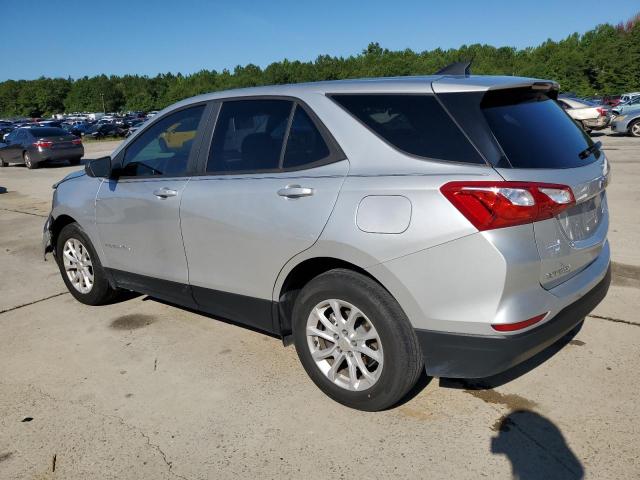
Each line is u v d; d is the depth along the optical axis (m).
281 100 3.25
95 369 3.66
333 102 3.02
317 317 3.06
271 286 3.19
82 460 2.73
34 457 2.77
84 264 4.71
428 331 2.63
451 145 2.59
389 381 2.79
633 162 12.21
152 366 3.67
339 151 2.91
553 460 2.56
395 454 2.66
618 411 2.90
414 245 2.55
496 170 2.46
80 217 4.47
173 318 4.49
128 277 4.23
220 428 2.94
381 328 2.75
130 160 4.08
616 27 88.56
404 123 2.75
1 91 162.12
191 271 3.65
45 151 19.08
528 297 2.50
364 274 2.82
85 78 162.12
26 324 4.50
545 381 3.22
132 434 2.92
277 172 3.14
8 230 8.54
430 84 2.76
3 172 18.48
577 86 75.50
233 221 3.25
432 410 3.00
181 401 3.22
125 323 4.43
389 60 107.38
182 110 3.80
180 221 3.60
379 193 2.67
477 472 2.51
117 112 156.25
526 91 2.91
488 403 3.04
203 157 3.57
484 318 2.47
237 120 3.45
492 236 2.41
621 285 4.69
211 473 2.60
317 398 3.18
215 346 3.93
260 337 4.05
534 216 2.44
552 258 2.57
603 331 3.82
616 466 2.50
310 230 2.88
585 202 2.88
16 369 3.71
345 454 2.68
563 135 2.91
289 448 2.75
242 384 3.38
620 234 6.33
